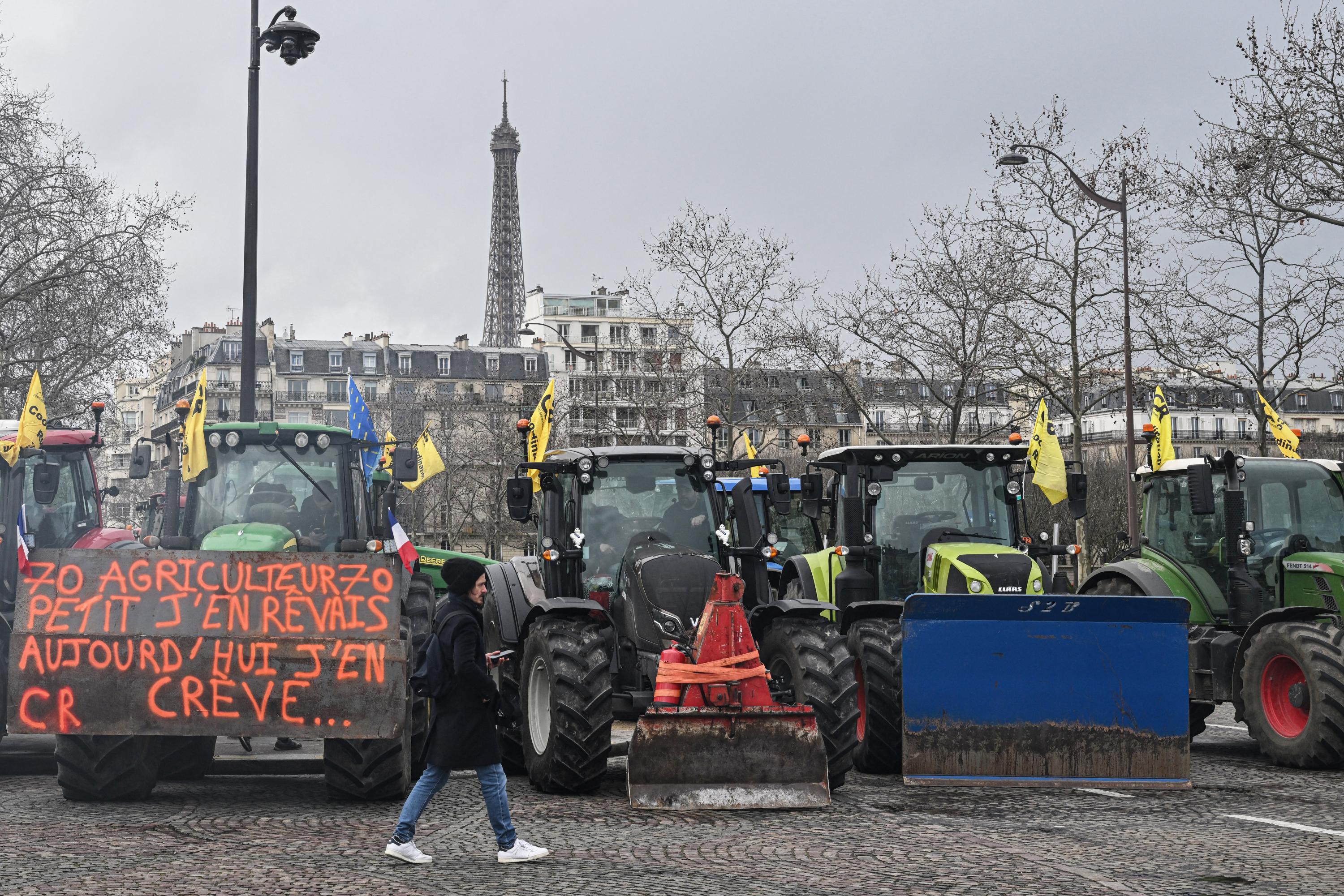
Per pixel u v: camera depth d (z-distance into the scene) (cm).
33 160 3519
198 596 984
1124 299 2944
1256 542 1316
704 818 930
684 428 4700
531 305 12444
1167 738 1074
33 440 1243
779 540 1880
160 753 1082
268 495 1181
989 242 3328
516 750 1175
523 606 1171
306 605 986
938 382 3559
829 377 3691
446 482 7138
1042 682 1078
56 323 3538
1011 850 817
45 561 988
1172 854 809
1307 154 2395
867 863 779
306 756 1241
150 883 722
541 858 785
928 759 1071
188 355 11031
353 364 10781
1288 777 1145
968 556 1246
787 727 982
